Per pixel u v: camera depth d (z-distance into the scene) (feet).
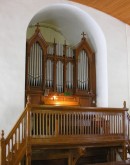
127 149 30.55
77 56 35.65
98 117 28.68
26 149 24.12
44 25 39.19
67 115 26.66
